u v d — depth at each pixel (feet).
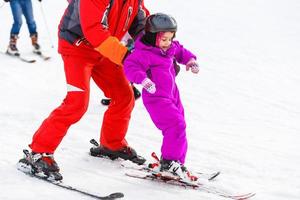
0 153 25.04
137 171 23.73
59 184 21.42
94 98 37.91
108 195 20.43
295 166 26.73
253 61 54.44
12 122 30.66
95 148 25.41
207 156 27.55
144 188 21.81
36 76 43.24
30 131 29.32
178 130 21.50
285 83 46.80
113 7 20.97
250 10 84.69
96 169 23.82
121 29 22.02
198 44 60.85
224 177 24.31
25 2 49.16
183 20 74.23
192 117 35.22
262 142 30.76
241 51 58.59
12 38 48.88
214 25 72.18
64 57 21.88
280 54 58.13
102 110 34.86
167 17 21.21
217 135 31.60
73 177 22.58
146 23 21.43
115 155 24.88
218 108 37.93
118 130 24.44
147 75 21.70
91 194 20.49
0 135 28.09
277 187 23.39
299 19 79.05
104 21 20.48
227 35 66.59
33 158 22.04
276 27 73.00
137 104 36.81
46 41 57.62
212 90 42.96
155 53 21.54
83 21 20.29
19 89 38.70
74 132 29.68
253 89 44.09
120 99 24.04
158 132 31.22
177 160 21.85
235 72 49.60
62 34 21.71
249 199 21.54
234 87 44.37
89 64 22.06
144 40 21.52
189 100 39.58
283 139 31.68
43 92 38.60
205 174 23.59
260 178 24.63
